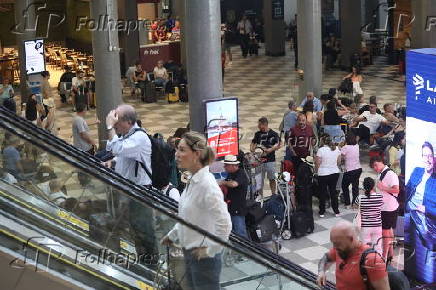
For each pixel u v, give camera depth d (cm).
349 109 2012
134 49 3119
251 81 3020
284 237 1415
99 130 1889
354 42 3186
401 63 3005
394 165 1612
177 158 650
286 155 1639
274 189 1600
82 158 742
